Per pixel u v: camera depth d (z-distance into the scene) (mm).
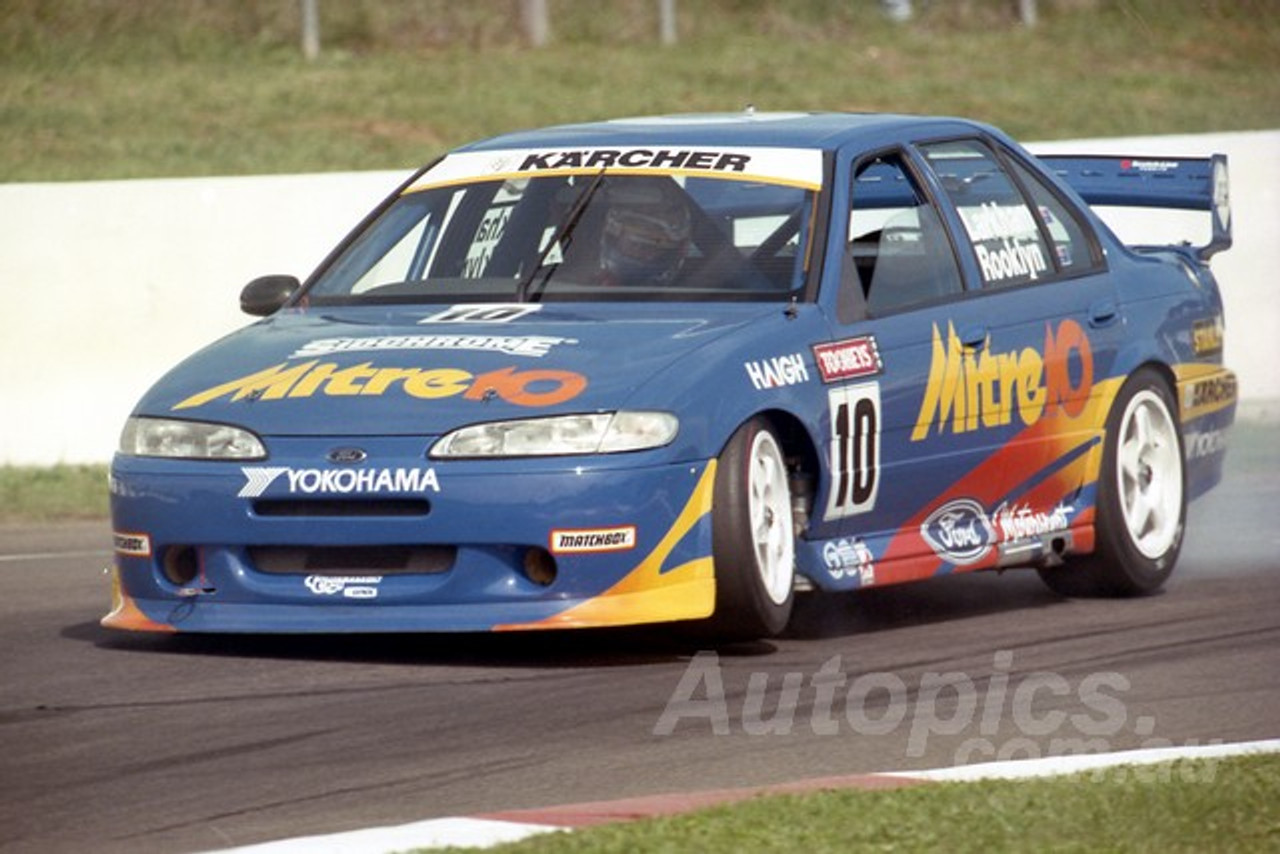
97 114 63344
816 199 24938
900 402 24438
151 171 58188
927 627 24891
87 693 20844
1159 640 24031
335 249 26281
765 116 27547
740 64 73000
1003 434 25875
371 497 21375
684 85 70312
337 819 16203
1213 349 29953
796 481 23516
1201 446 29359
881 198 25922
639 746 18625
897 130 26672
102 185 38375
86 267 38344
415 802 16734
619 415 21516
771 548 22719
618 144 26219
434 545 21438
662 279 24391
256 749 18484
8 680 21562
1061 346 26750
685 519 21688
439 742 18719
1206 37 80938
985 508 25812
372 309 24953
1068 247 27969
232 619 22000
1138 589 27344
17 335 38062
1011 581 28797
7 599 27172
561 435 21391
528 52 72438
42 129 61625
